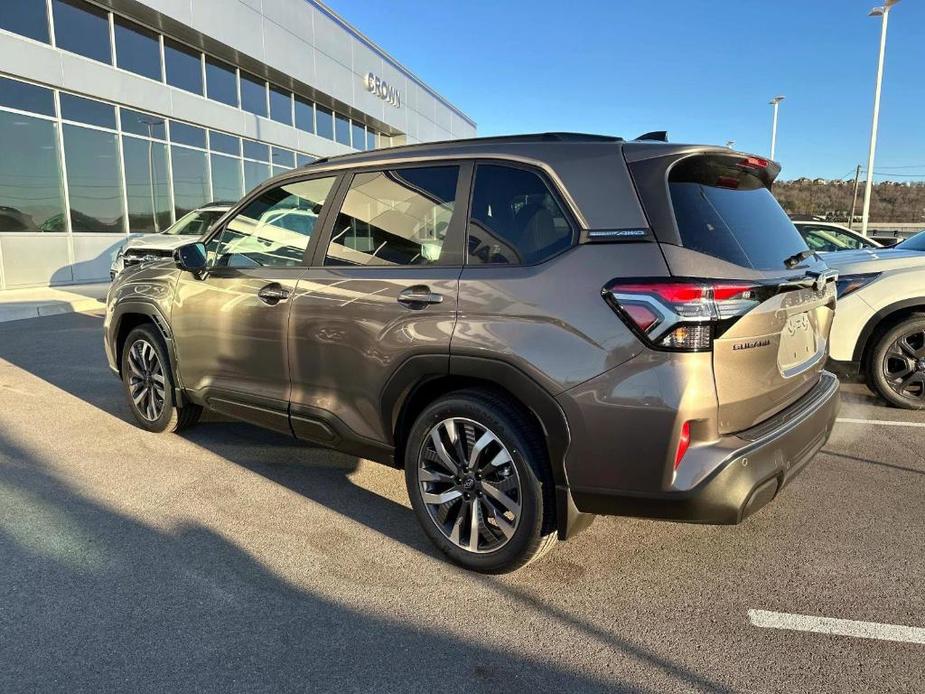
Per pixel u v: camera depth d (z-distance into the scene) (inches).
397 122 1097.4
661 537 125.3
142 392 180.4
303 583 107.7
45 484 146.0
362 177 128.3
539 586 108.0
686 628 96.3
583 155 103.1
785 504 139.6
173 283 161.9
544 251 101.9
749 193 115.3
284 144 808.9
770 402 103.1
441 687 83.7
